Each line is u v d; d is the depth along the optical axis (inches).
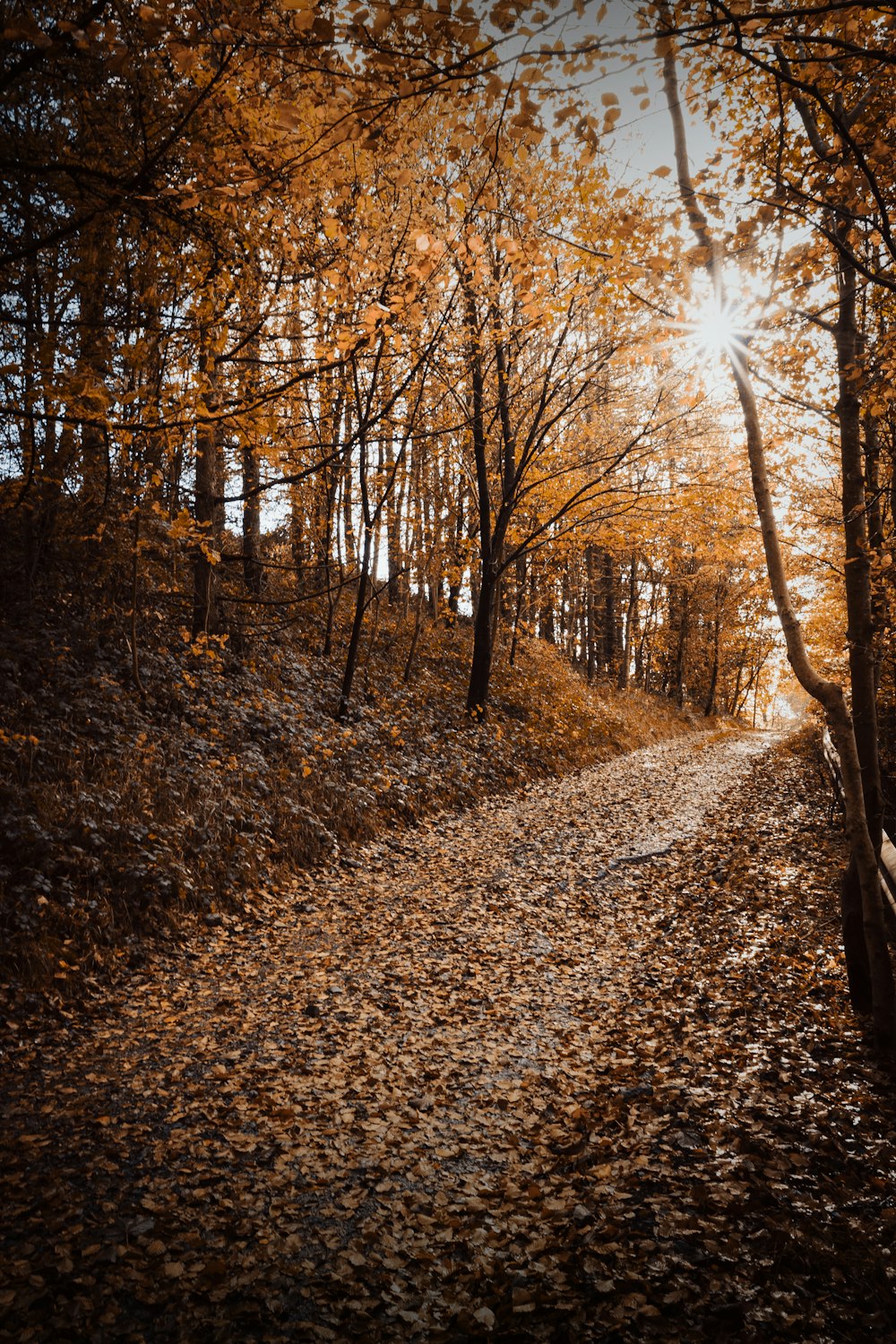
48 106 265.4
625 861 416.5
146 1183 148.0
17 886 251.4
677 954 283.3
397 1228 138.7
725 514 494.3
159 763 362.6
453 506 756.6
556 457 666.2
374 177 283.6
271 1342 112.7
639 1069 198.1
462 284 414.9
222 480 522.9
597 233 203.3
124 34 174.6
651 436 621.9
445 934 302.5
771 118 208.2
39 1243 130.5
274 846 355.3
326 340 327.3
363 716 562.6
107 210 198.5
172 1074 191.2
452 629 903.7
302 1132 167.9
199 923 287.9
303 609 671.1
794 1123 163.5
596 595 1398.9
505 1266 127.9
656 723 1158.3
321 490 597.0
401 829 445.4
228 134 222.4
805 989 236.8
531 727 749.3
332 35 138.8
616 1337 111.5
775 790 625.6
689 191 187.9
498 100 151.2
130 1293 121.1
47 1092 180.2
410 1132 170.4
